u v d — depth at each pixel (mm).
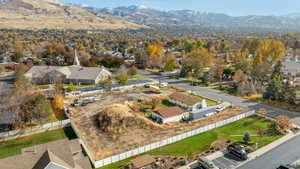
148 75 88438
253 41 125062
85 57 102875
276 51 95312
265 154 33781
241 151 32969
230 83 76500
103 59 99375
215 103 56844
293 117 47719
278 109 52719
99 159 32719
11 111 46000
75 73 74188
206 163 30078
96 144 37188
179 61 110438
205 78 76688
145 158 31906
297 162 31625
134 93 62750
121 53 137000
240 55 101875
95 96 59312
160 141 36594
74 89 63344
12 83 68375
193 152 34812
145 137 39469
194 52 99562
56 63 101750
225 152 34719
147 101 55438
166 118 45125
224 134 40688
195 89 69625
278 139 38281
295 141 37438
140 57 104000
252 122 45469
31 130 41625
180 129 42312
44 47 133375
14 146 37406
